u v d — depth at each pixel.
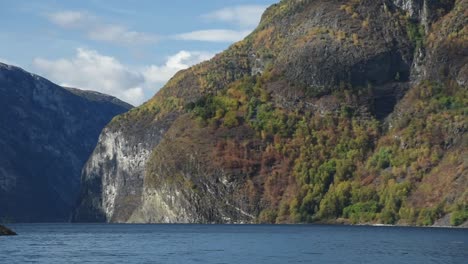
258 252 169.25
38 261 151.88
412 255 156.12
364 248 176.75
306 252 167.25
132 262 147.88
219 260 149.62
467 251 165.38
